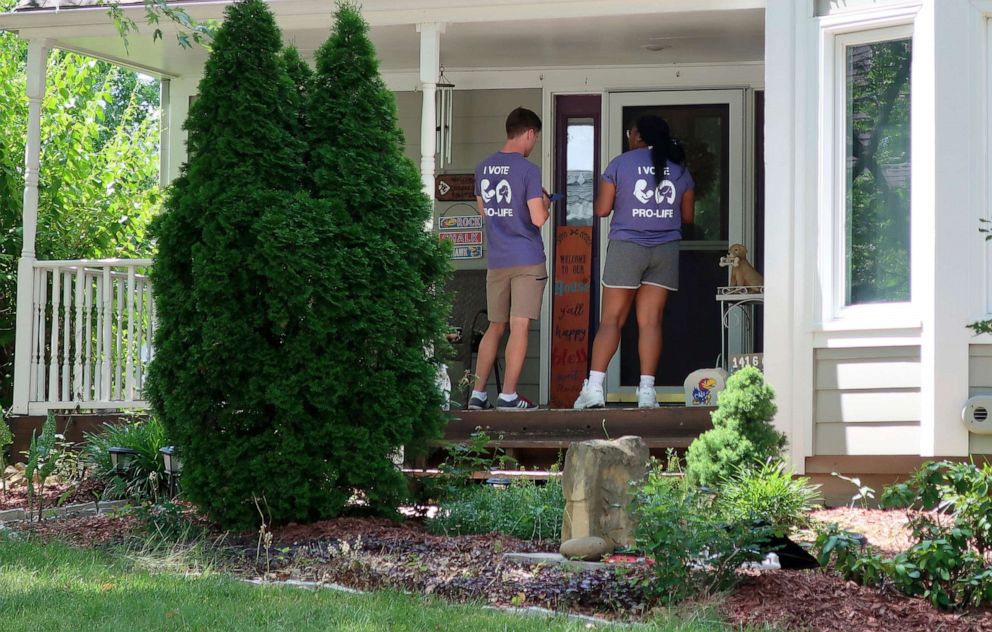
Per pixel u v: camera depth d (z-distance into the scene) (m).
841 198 11.18
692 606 7.14
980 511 7.34
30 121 13.62
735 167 14.41
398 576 7.98
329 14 12.72
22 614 7.01
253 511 9.48
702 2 11.84
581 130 14.89
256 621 6.90
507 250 12.71
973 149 10.53
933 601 7.12
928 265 10.57
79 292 13.80
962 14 10.57
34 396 13.65
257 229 9.28
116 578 8.05
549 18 12.31
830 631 6.75
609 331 12.63
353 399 9.60
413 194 9.98
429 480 10.39
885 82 11.07
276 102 9.66
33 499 10.76
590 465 8.75
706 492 7.95
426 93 12.48
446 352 10.33
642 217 12.52
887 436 10.80
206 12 12.98
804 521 8.35
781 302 11.23
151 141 20.42
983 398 10.27
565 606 7.49
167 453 10.72
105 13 13.12
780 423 11.16
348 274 9.50
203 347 9.32
